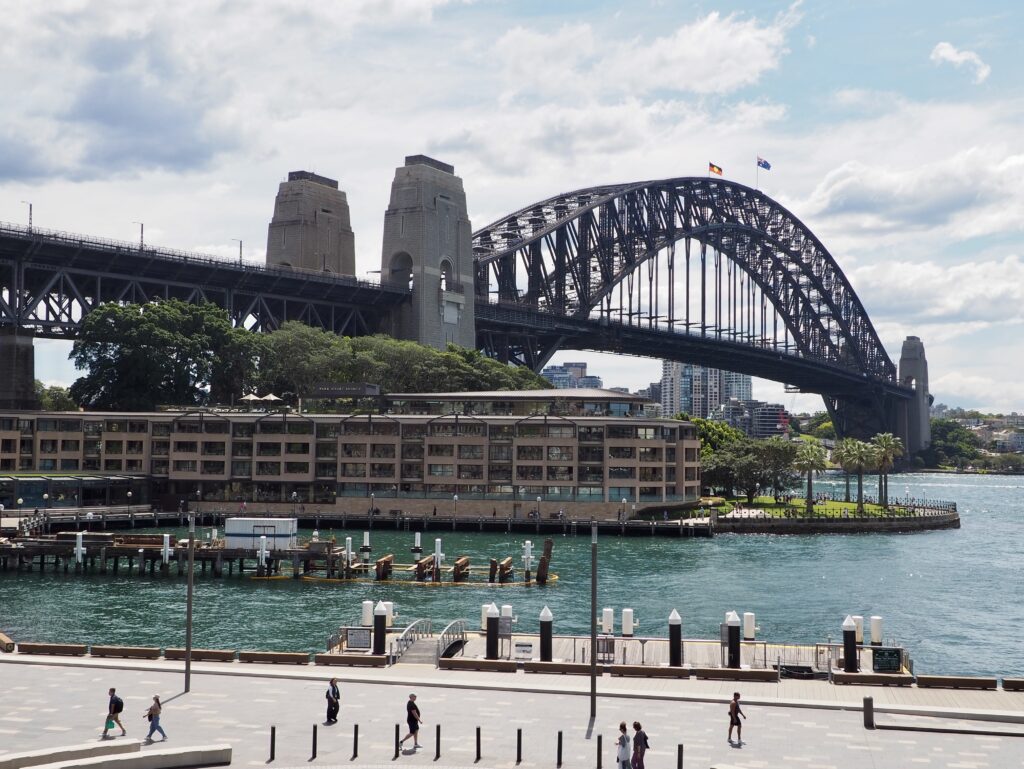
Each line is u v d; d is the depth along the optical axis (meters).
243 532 130.62
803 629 96.88
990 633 97.31
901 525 195.50
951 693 64.19
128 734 54.53
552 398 199.00
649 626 96.94
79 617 101.00
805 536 181.38
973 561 150.12
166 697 61.97
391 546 156.75
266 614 102.62
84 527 168.00
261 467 196.12
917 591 120.56
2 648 74.94
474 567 133.88
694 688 65.12
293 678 66.69
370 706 60.38
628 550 154.50
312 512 191.62
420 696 62.75
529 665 69.81
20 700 61.03
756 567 137.88
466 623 96.31
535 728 56.19
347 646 75.19
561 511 178.25
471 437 190.00
